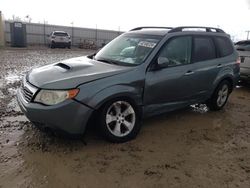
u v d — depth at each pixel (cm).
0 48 2373
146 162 366
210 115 577
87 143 409
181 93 492
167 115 560
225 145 432
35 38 3241
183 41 497
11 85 781
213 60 552
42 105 365
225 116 575
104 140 419
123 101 408
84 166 349
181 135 461
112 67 426
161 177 334
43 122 366
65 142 408
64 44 2802
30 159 359
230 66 593
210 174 346
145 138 440
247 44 823
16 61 1417
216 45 569
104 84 385
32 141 408
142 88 427
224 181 333
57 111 359
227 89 613
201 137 458
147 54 446
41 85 374
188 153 398
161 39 467
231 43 619
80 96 366
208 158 387
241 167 368
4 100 616
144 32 511
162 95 459
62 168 342
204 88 541
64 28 3394
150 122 515
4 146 390
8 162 349
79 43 3203
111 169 345
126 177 330
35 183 311
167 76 457
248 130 502
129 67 426
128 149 399
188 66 495
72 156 371
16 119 496
